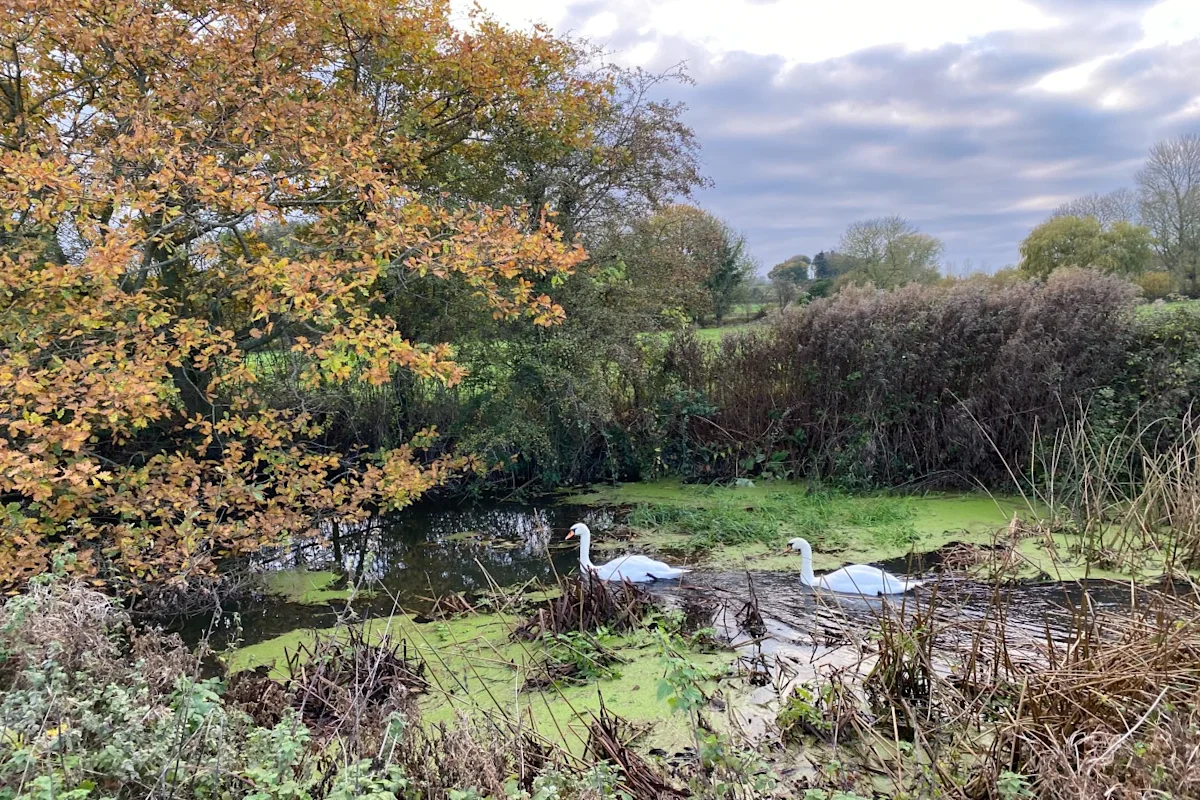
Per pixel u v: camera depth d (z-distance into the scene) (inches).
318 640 212.8
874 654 193.9
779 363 445.1
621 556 325.4
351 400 402.3
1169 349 350.0
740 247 720.3
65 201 217.6
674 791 141.6
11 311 231.5
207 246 269.7
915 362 396.8
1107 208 1268.5
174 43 275.1
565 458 450.3
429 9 350.0
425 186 384.2
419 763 141.2
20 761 93.7
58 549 220.1
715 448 443.8
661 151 426.3
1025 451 370.9
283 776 114.1
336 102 318.7
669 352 465.4
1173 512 294.4
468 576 313.0
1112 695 146.5
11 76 286.8
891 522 341.1
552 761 146.1
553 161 413.4
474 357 408.2
